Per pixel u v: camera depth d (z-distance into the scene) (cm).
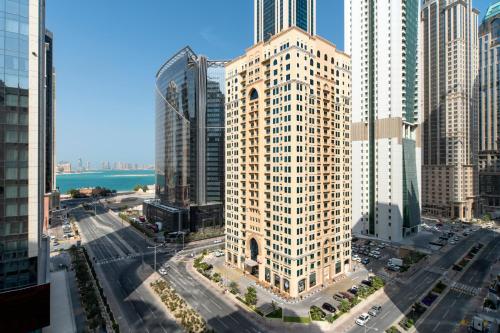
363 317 7050
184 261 11494
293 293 8288
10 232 5516
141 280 9538
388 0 14988
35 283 5753
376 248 13512
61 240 14475
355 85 16475
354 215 16550
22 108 5634
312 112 8819
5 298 5384
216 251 12519
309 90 8694
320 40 9188
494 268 10850
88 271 10169
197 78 16850
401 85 14862
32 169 5716
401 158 14962
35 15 5781
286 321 7075
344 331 6675
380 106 15375
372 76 15762
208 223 16462
